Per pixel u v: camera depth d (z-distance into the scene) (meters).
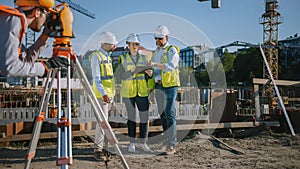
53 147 6.73
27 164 3.06
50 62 2.77
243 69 41.22
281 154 5.96
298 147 6.71
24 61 2.70
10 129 7.67
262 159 5.50
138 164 5.07
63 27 2.83
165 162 5.22
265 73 38.72
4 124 7.75
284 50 52.19
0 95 13.66
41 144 7.08
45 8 2.73
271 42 41.03
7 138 6.68
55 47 2.85
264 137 7.92
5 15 2.44
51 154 5.90
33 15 2.67
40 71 2.74
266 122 9.27
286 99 14.73
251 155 5.86
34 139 3.08
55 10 2.87
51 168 4.83
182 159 5.45
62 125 2.80
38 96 14.13
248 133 8.56
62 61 2.81
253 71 40.59
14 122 7.95
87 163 5.11
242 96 16.31
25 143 7.18
